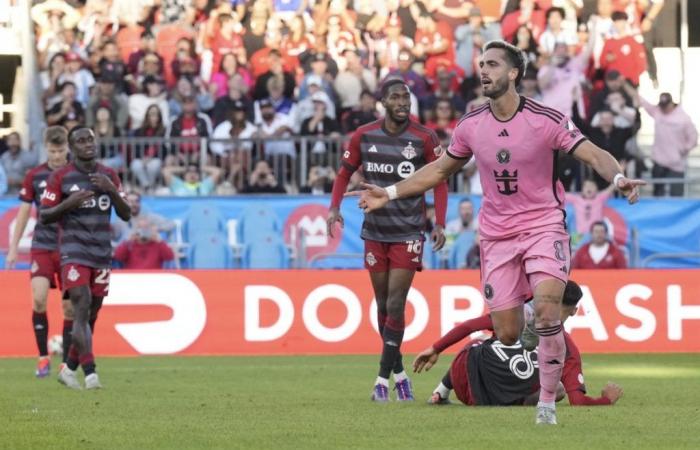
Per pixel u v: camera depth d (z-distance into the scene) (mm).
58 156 38000
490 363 26688
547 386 22219
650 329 49469
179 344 48469
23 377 37562
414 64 63219
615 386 27375
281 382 35469
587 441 19766
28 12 63219
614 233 58438
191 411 25891
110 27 63906
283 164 59562
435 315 48719
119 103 61469
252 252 56875
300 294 48844
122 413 25438
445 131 61438
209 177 59344
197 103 61875
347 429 21812
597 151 21391
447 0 64375
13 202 56125
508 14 64312
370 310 48938
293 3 64375
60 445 19562
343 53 63844
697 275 49719
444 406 26844
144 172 59062
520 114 21875
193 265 56562
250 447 19188
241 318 48719
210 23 63906
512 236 22125
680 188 62219
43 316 37906
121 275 48344
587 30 64000
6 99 63562
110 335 48156
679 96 66875
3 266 55969
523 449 18734
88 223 32344
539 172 21938
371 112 60750
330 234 29891
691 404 28000
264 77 62875
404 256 28531
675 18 66625
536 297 21531
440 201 29562
